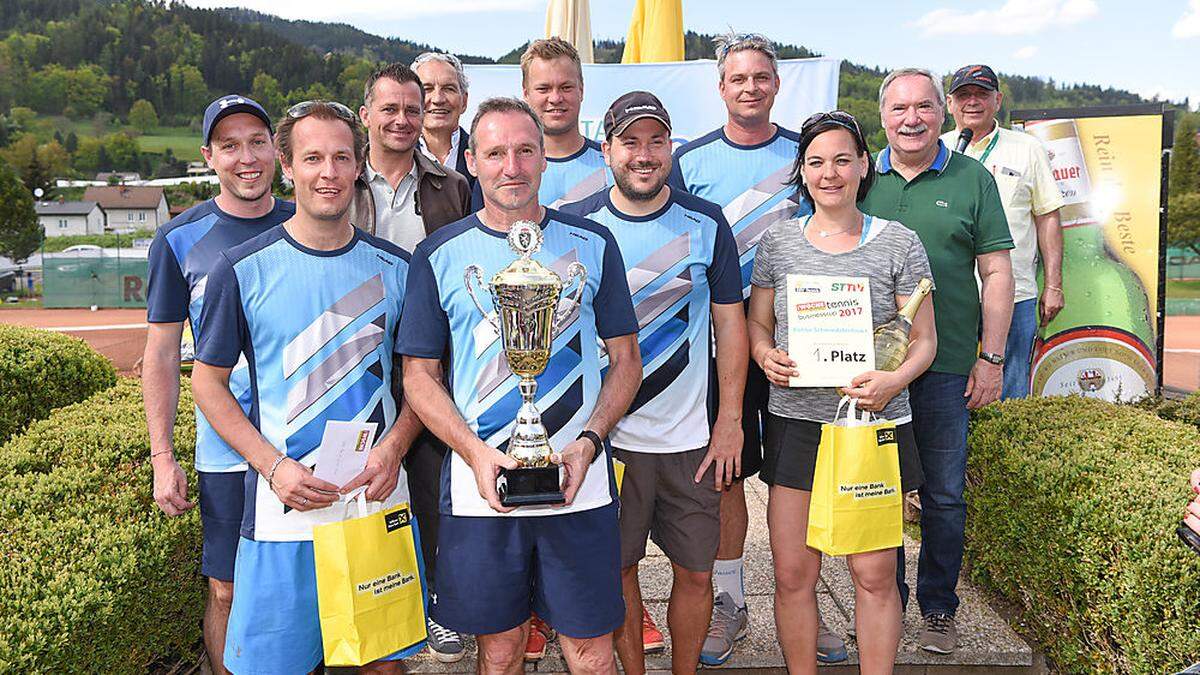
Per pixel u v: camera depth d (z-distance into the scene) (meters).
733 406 3.24
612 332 2.80
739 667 3.64
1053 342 6.17
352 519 2.58
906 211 3.63
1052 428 4.13
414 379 2.67
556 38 3.88
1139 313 6.00
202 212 3.13
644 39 7.23
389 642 2.63
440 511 2.74
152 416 3.05
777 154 3.69
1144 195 5.95
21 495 3.22
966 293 3.60
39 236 62.84
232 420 2.64
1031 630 3.89
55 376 5.25
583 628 2.67
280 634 2.63
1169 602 2.92
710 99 7.06
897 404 3.17
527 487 2.51
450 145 4.28
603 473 2.72
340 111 2.66
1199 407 5.07
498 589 2.65
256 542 2.63
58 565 2.79
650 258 3.12
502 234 2.68
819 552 3.26
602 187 3.92
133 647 3.04
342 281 2.67
